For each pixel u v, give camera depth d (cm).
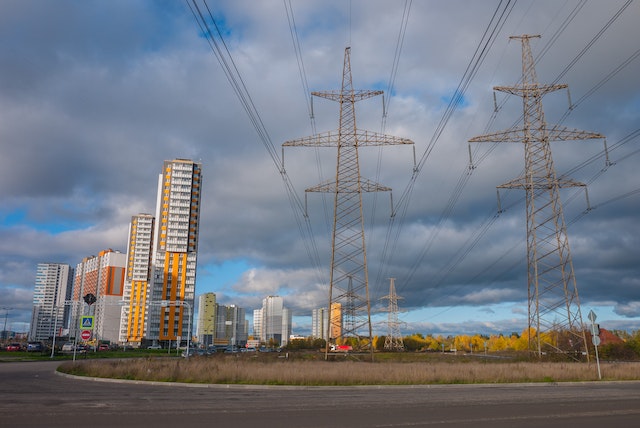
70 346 9012
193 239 17675
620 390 2780
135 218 19850
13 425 1355
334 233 5022
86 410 1689
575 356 5234
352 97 5112
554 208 5028
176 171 17712
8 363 5416
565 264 4931
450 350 13338
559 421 1505
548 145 5125
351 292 5059
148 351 11681
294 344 15862
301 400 2148
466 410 1789
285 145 4962
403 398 2277
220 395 2364
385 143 4947
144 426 1366
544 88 5231
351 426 1399
